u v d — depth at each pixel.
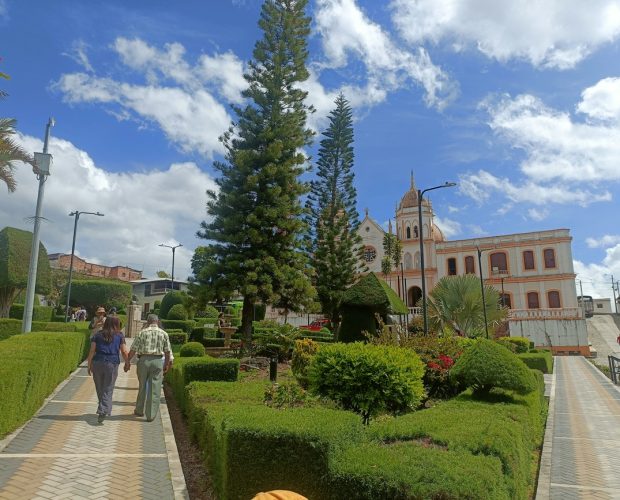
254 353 16.56
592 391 17.00
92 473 4.68
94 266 77.12
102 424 6.63
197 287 18.36
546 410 11.56
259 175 18.78
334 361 6.95
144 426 6.74
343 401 6.83
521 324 41.28
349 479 3.16
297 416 4.05
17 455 5.02
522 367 7.73
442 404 6.94
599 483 6.37
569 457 7.75
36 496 4.03
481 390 8.05
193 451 6.05
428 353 10.12
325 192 31.02
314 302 19.39
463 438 4.26
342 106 31.95
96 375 6.86
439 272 49.53
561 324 40.16
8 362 5.85
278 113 19.86
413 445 4.02
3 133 13.34
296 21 20.91
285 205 18.73
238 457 3.69
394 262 46.06
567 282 44.53
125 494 4.22
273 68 20.50
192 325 28.22
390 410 7.15
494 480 3.20
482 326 29.42
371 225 52.50
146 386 7.36
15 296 20.92
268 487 3.57
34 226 12.59
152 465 5.07
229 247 18.67
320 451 3.48
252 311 18.58
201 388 7.18
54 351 8.00
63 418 6.77
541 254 46.03
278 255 18.75
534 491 6.04
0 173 13.27
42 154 12.70
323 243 29.09
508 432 4.59
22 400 5.88
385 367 6.84
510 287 46.47
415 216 51.78
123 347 7.42
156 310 42.22
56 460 4.97
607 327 50.69
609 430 10.06
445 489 2.90
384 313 15.89
